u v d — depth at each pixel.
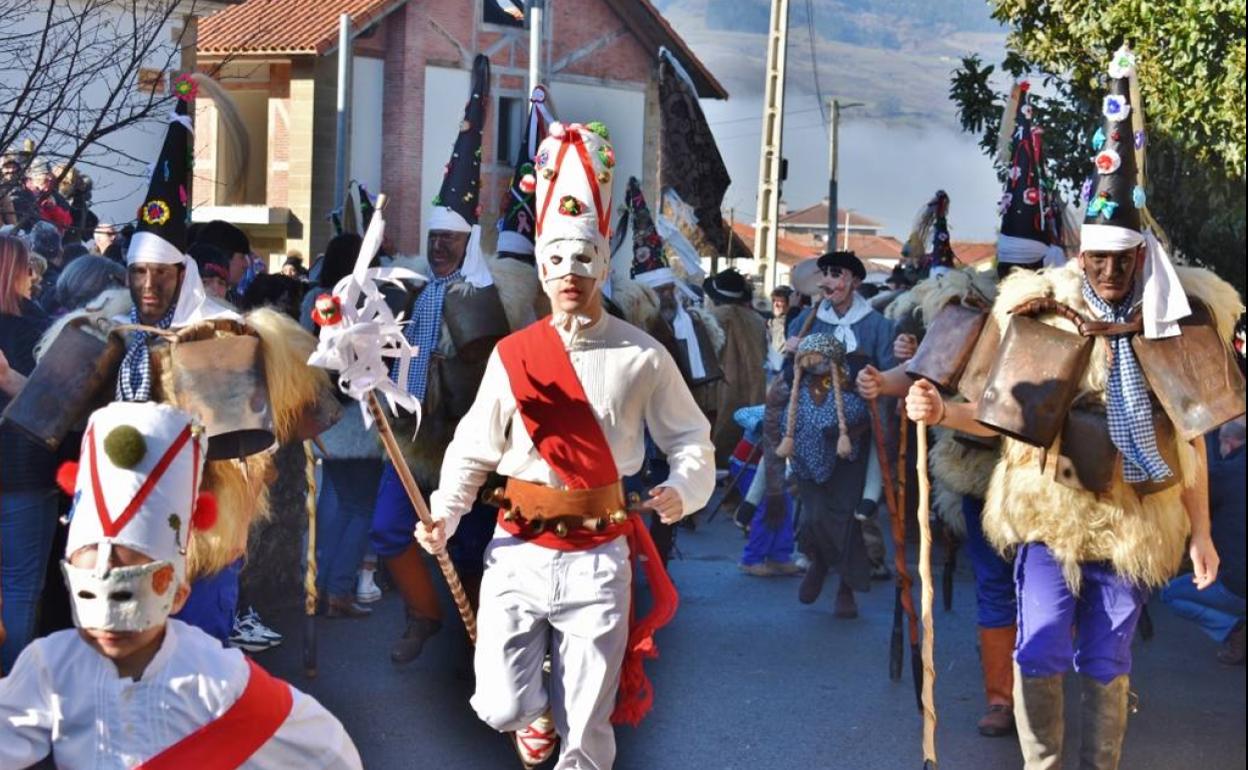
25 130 9.48
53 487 6.23
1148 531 5.66
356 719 6.97
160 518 3.53
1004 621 6.96
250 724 3.51
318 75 33.03
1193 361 5.62
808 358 8.89
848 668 8.13
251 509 5.83
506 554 5.36
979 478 6.84
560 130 5.37
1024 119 7.48
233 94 34.03
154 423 3.56
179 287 5.96
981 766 6.58
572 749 5.32
